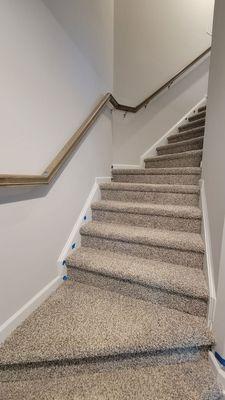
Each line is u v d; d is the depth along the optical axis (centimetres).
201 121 269
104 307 119
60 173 137
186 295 112
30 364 93
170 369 94
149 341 96
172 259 137
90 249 160
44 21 113
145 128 281
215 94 124
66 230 148
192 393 83
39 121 114
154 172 205
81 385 89
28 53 103
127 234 147
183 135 273
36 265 118
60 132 134
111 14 200
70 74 142
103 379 91
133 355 97
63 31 131
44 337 99
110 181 224
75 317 112
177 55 288
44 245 124
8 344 96
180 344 95
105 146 209
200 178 178
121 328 104
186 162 220
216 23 128
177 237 140
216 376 90
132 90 259
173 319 109
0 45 87
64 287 139
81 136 147
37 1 107
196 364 96
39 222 119
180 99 308
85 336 99
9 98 93
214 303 99
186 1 276
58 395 85
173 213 152
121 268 131
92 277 139
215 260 103
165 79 284
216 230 104
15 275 103
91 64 170
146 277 121
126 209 167
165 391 84
